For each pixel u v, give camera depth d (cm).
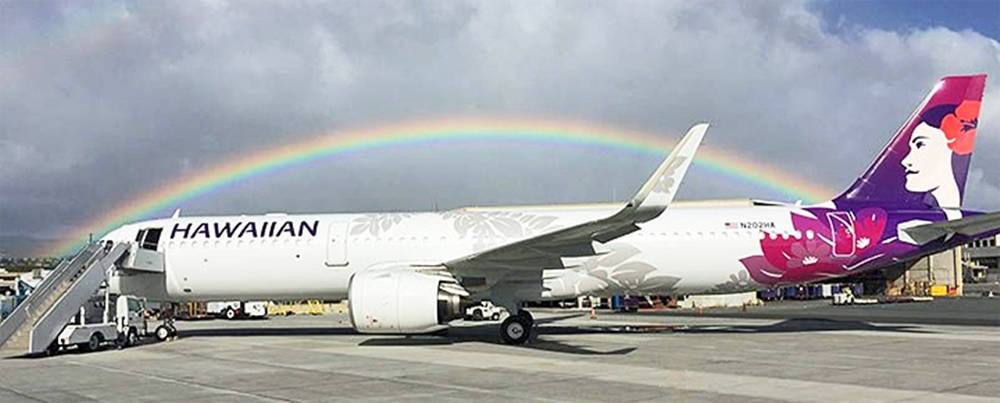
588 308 5975
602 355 1906
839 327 2894
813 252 2361
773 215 2405
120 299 2373
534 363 1742
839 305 5872
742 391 1308
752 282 2397
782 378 1466
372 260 2428
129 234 2577
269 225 2519
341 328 3291
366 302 2080
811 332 2619
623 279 2373
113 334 2272
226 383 1472
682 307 5878
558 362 1761
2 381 1546
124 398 1308
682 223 2395
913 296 7881
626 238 2364
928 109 2480
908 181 2462
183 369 1716
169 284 2527
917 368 1603
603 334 2575
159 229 2566
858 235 2369
